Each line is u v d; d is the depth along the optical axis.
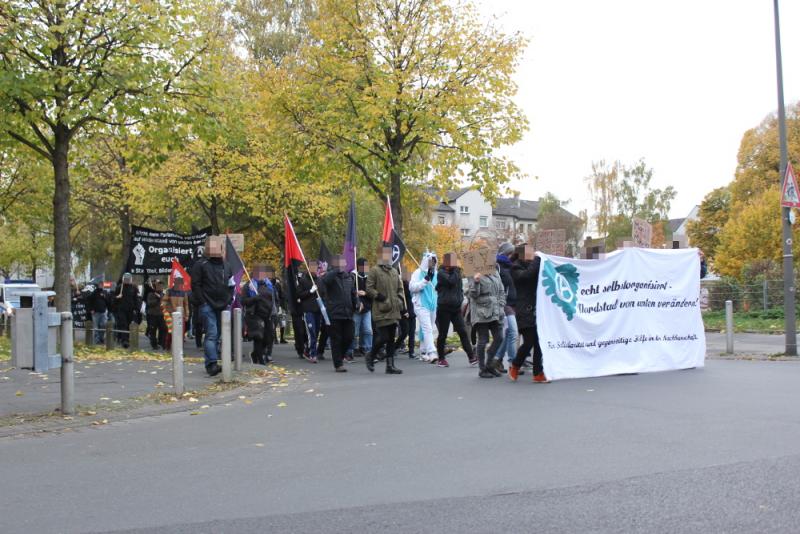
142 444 6.81
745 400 8.72
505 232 76.25
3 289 29.44
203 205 29.12
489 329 11.51
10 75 13.97
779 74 15.06
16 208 25.62
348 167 19.89
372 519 4.43
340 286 12.74
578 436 6.76
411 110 18.05
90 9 14.96
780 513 4.38
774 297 26.61
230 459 6.14
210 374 11.61
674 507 4.54
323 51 18.81
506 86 18.73
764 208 43.03
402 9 18.70
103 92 14.84
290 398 9.58
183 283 17.91
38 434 7.34
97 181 29.97
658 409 8.16
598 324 11.41
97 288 22.50
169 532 4.28
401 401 9.09
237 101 17.11
